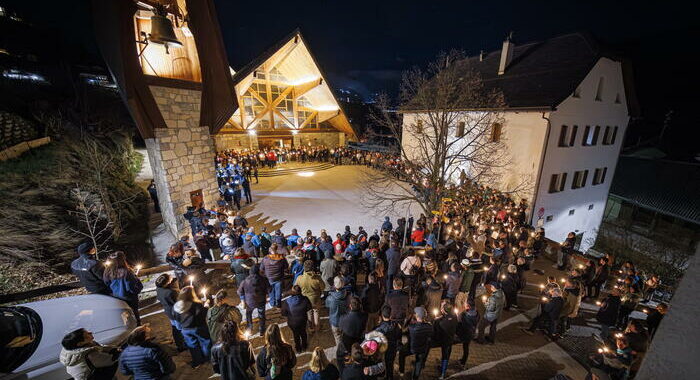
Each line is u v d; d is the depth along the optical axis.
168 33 8.10
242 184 16.77
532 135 16.45
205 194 12.46
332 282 6.87
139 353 3.46
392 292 5.41
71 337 3.35
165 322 6.18
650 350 1.19
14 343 3.82
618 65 17.80
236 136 27.14
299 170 26.06
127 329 4.53
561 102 15.20
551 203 18.08
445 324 4.77
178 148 11.18
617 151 20.84
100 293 5.09
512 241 10.45
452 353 5.83
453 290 6.33
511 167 17.67
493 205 13.73
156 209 14.18
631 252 19.78
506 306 7.45
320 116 31.27
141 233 12.03
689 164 23.95
